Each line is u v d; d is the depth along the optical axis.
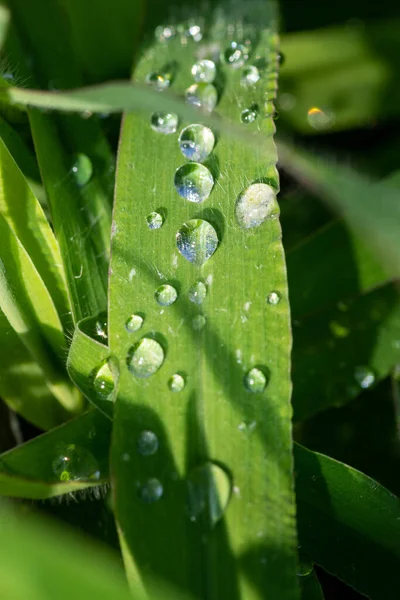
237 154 0.11
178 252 0.11
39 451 0.10
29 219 0.11
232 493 0.10
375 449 0.12
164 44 0.13
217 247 0.11
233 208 0.11
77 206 0.12
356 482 0.11
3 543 0.08
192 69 0.12
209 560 0.10
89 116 0.12
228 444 0.10
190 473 0.10
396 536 0.11
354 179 0.10
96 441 0.11
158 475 0.10
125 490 0.10
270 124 0.11
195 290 0.10
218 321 0.10
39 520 0.11
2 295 0.10
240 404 0.10
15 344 0.11
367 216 0.10
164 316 0.10
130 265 0.11
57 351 0.11
